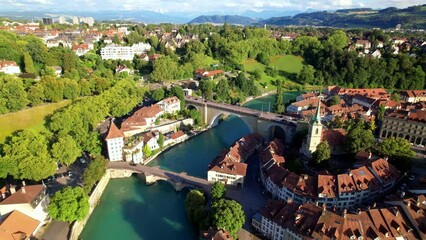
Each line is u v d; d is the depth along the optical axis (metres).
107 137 160.00
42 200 115.62
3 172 129.62
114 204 135.88
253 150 179.12
